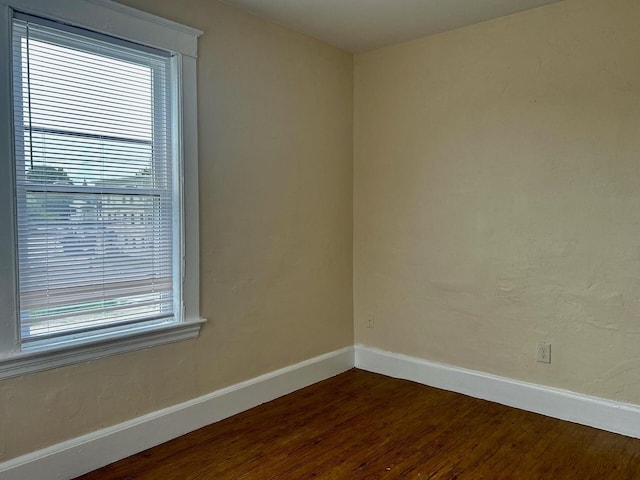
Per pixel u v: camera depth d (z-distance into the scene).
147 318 2.46
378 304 3.58
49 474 2.09
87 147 2.23
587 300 2.68
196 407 2.64
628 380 2.57
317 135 3.34
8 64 1.96
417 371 3.38
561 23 2.69
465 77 3.07
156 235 2.50
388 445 2.47
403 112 3.37
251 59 2.88
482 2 2.70
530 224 2.85
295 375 3.21
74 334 2.20
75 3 2.11
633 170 2.51
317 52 3.30
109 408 2.30
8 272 1.98
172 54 2.49
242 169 2.85
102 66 2.26
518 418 2.78
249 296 2.93
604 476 2.18
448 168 3.17
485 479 2.16
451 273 3.19
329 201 3.46
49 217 2.12
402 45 3.35
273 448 2.43
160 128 2.50
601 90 2.59
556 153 2.74
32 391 2.05
